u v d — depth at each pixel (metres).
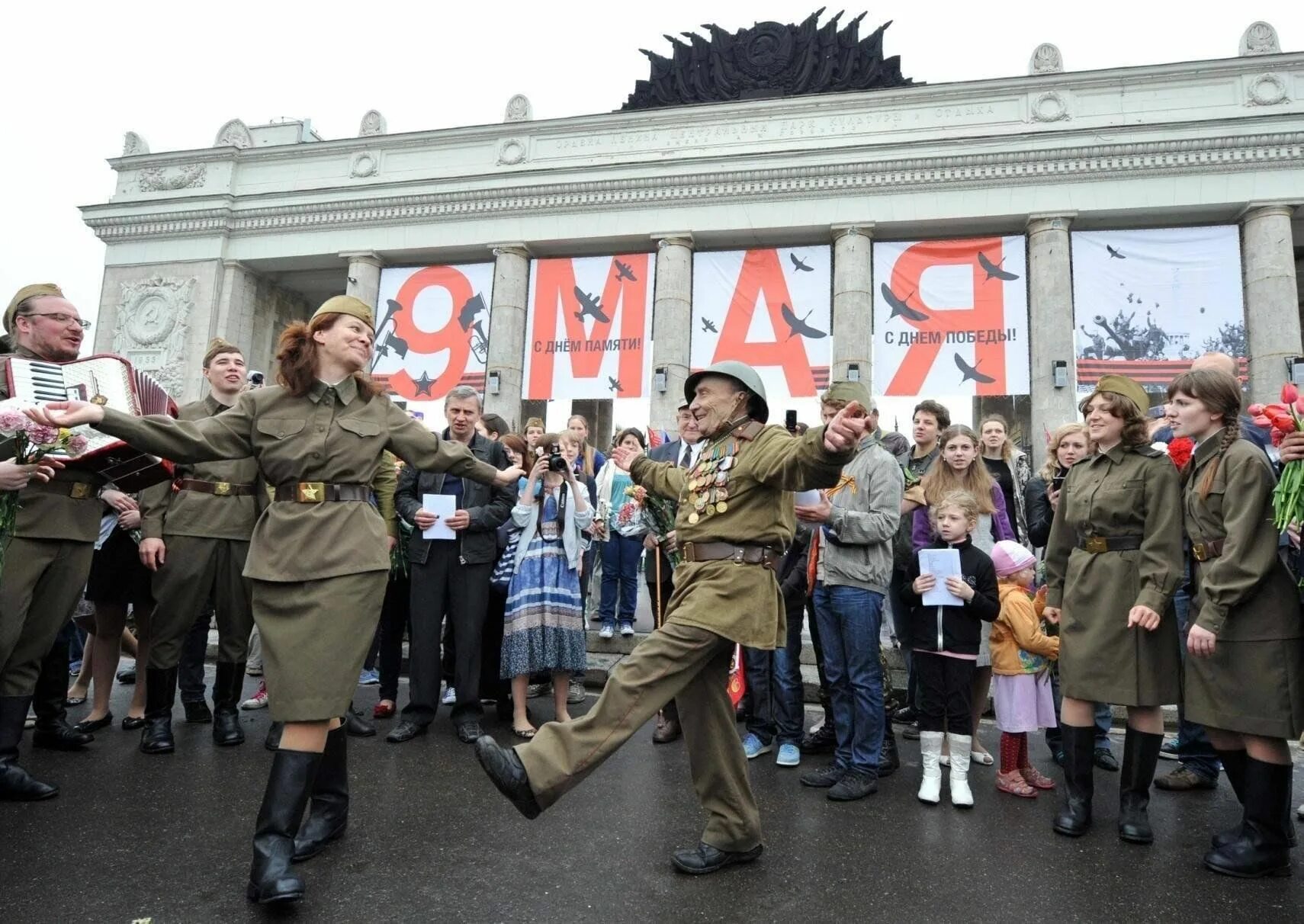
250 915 2.73
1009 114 19.95
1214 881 3.29
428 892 2.96
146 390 4.20
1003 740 4.51
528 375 21.59
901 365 19.64
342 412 3.33
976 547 4.53
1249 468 3.48
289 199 22.98
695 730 3.30
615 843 3.52
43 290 4.07
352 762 4.66
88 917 2.68
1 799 3.83
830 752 5.26
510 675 5.40
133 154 24.62
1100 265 18.95
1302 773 4.97
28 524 4.03
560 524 5.69
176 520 4.93
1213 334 18.22
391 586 5.93
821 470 2.85
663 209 21.30
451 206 22.30
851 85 21.83
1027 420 22.11
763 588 3.19
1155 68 19.14
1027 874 3.31
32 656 4.07
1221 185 18.36
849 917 2.86
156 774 4.34
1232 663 3.46
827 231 20.73
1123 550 3.87
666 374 20.38
